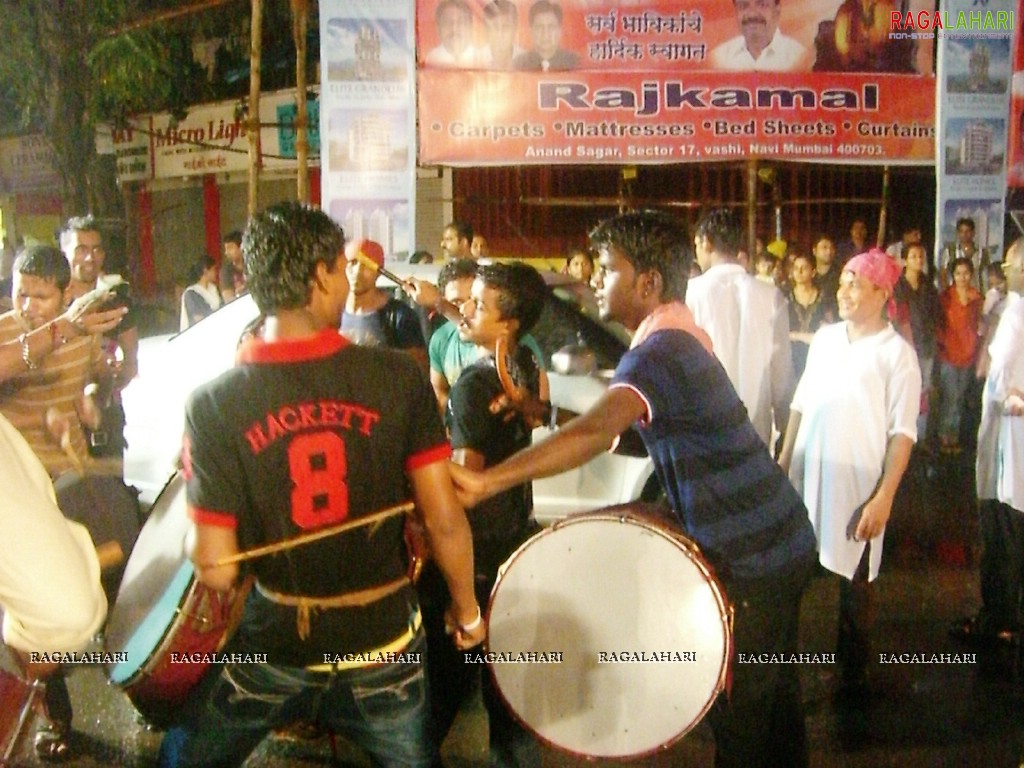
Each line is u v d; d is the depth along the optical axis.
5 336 4.19
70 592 2.15
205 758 2.59
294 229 2.39
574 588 2.89
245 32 13.44
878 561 4.33
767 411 5.14
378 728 2.58
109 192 12.34
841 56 8.02
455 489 2.63
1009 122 8.25
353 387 2.42
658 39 7.81
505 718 3.24
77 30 11.01
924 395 8.41
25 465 2.25
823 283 8.83
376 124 7.60
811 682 4.62
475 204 11.70
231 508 2.39
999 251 8.39
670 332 2.91
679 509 2.98
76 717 4.27
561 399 5.42
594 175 11.51
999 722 4.26
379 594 2.51
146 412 5.75
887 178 10.53
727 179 10.95
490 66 7.72
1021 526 4.86
